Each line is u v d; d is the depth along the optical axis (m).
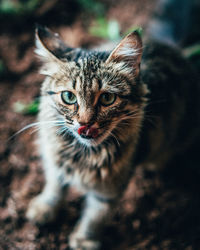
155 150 0.59
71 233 0.55
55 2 0.81
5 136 0.62
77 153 0.50
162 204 0.60
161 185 0.63
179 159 0.67
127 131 0.48
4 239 0.53
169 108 0.57
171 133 0.60
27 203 0.57
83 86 0.44
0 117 0.64
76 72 0.44
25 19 0.77
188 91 0.61
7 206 0.56
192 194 0.62
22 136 0.63
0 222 0.55
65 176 0.52
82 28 0.78
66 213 0.57
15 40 0.74
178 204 0.60
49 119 0.48
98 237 0.55
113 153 0.49
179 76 0.59
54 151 0.50
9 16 0.76
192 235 0.57
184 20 0.83
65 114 0.45
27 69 0.71
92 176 0.50
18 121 0.64
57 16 0.79
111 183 0.51
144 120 0.52
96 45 0.75
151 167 0.65
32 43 0.73
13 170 0.60
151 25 0.81
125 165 0.51
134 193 0.61
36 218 0.55
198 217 0.59
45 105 0.48
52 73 0.46
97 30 0.75
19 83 0.69
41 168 0.60
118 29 0.75
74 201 0.59
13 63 0.71
